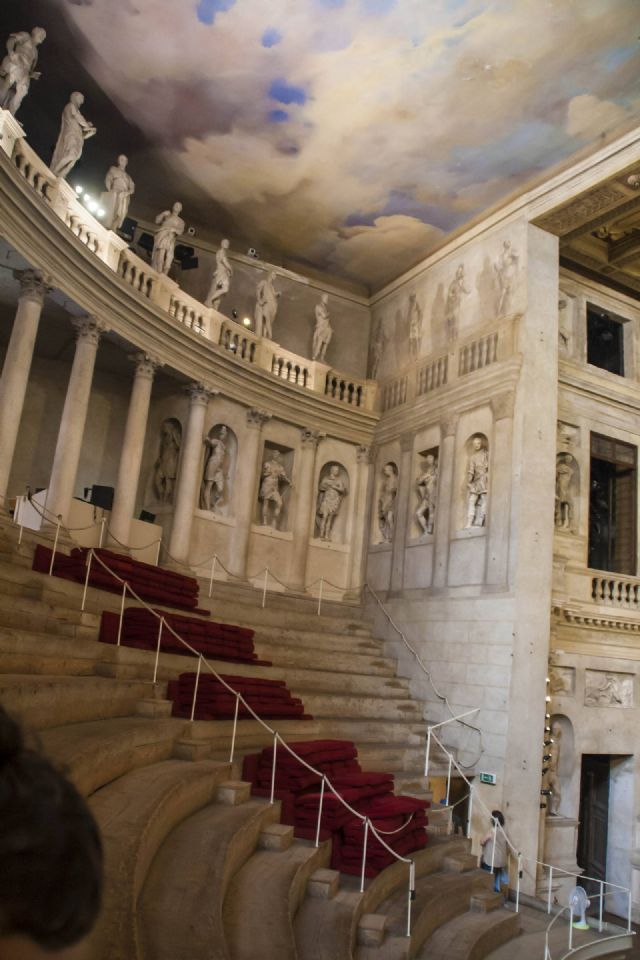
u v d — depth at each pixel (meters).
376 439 21.94
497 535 16.78
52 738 7.55
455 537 18.03
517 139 16.70
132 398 17.08
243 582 19.17
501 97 15.66
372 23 14.21
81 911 1.12
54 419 18.69
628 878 17.25
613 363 20.77
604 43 14.18
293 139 17.22
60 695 8.36
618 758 18.19
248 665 14.81
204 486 19.16
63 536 14.64
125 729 8.70
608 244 19.67
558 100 15.57
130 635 12.59
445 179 18.14
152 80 15.88
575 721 17.03
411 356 21.22
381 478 21.42
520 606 15.84
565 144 16.69
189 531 18.12
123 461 16.75
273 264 22.23
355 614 20.80
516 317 17.70
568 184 17.12
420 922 9.61
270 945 6.60
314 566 20.92
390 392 21.80
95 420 19.31
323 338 21.83
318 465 21.44
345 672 17.62
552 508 16.73
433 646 17.78
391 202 19.16
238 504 19.48
